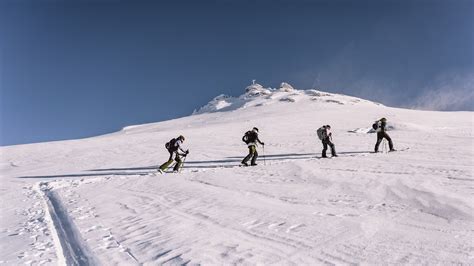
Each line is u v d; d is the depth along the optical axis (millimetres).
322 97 125562
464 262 3973
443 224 5328
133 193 10273
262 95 157500
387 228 5355
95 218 7418
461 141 17219
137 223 6734
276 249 4773
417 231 5129
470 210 5770
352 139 23391
